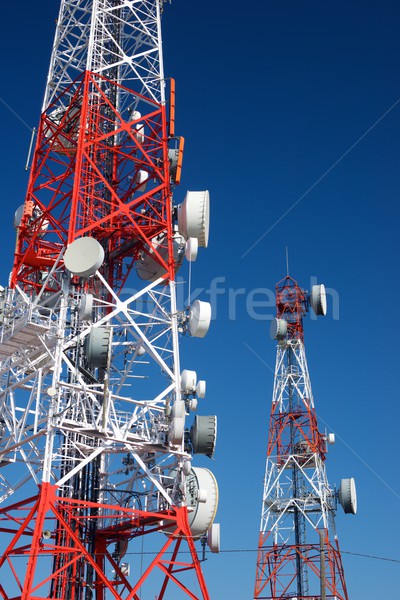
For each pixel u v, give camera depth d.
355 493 70.50
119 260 54.12
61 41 56.22
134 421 45.91
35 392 46.41
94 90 54.22
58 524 45.97
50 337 46.03
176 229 51.94
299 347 95.69
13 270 50.59
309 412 92.12
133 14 58.53
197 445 46.06
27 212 51.09
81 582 45.47
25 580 40.00
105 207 53.47
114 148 52.56
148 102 54.53
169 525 45.97
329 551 80.94
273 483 90.06
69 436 46.31
